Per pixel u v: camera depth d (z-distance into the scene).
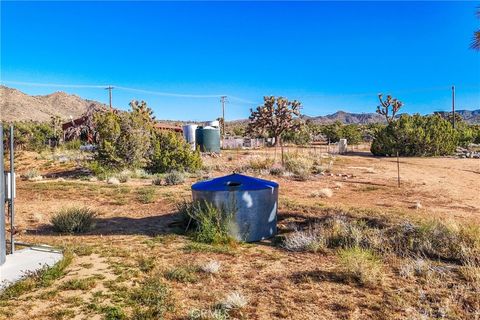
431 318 5.05
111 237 9.45
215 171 23.45
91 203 13.99
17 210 12.84
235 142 51.47
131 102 56.84
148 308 5.34
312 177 20.09
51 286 6.03
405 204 13.55
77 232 10.03
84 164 24.83
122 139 24.17
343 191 16.36
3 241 6.71
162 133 26.27
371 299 5.74
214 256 7.83
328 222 9.91
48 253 7.40
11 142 7.02
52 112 189.12
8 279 6.09
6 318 4.99
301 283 6.39
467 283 6.25
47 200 14.54
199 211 9.45
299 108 58.94
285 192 15.88
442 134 36.50
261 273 6.88
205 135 36.50
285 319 5.14
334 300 5.73
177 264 7.24
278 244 8.93
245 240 9.12
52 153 33.75
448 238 8.21
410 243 8.16
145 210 12.76
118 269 6.82
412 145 36.06
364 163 28.62
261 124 59.06
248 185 9.39
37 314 5.12
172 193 15.34
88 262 7.28
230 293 5.91
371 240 8.34
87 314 5.13
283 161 23.75
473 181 19.66
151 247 8.41
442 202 14.02
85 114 43.88
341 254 7.45
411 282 6.38
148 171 23.48
